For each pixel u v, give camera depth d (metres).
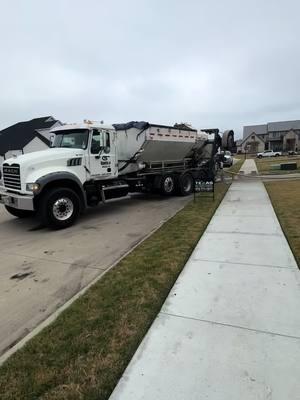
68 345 2.59
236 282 3.58
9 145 32.12
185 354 2.39
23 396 2.07
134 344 2.55
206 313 2.96
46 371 2.29
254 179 15.41
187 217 7.22
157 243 5.27
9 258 5.08
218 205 8.62
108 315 3.03
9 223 7.82
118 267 4.28
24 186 6.60
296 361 2.25
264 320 2.80
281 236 5.27
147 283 3.70
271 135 75.44
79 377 2.22
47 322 2.99
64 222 7.00
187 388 2.05
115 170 8.62
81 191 7.48
